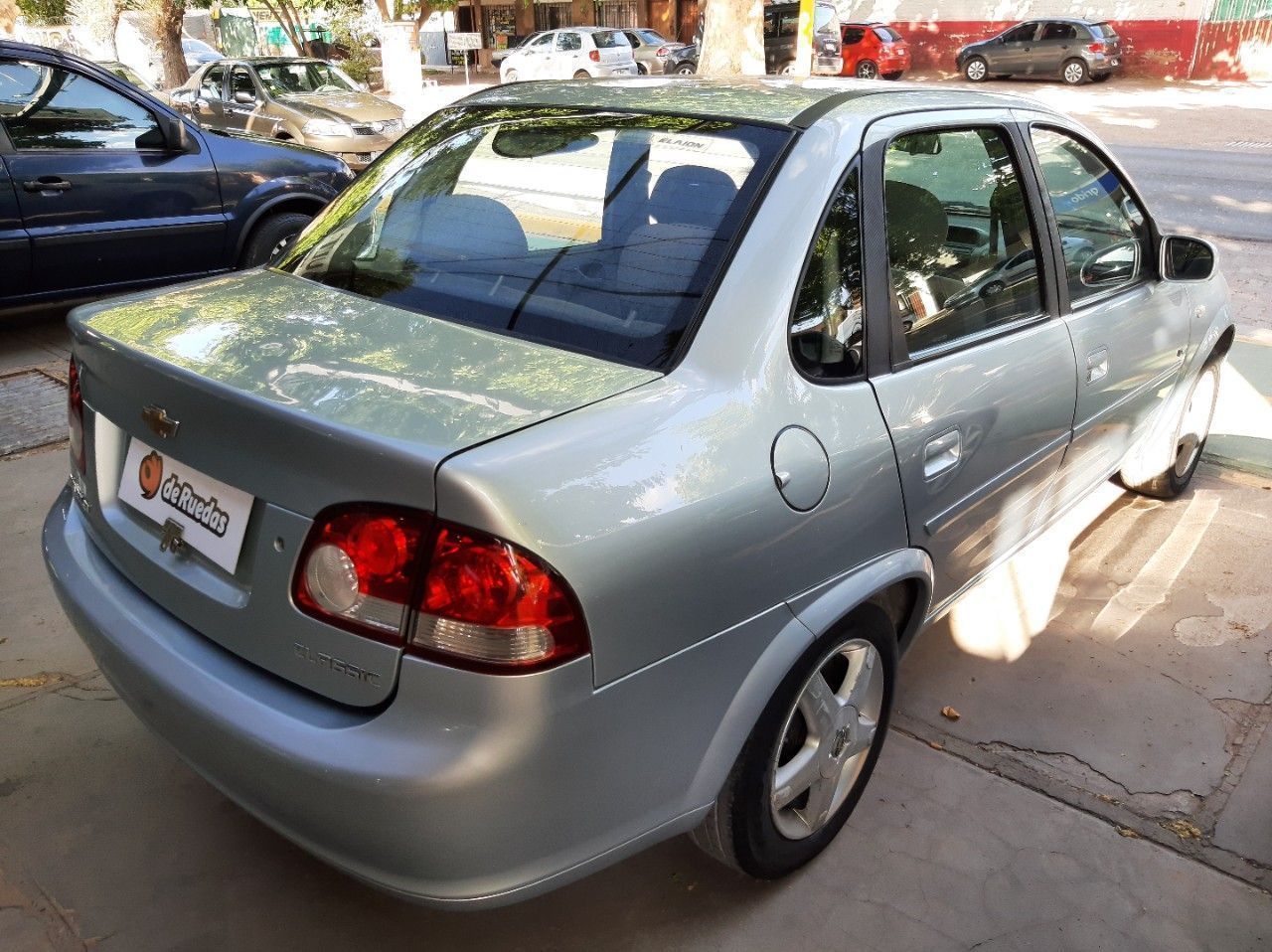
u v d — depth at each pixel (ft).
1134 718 9.78
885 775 8.92
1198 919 7.59
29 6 64.08
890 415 7.20
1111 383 10.35
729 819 6.85
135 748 8.87
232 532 6.03
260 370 6.18
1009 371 8.52
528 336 6.65
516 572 5.12
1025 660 10.64
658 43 85.25
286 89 41.01
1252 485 14.89
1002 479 8.71
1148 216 11.50
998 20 91.66
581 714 5.44
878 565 7.25
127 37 77.51
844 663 7.68
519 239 7.51
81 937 7.04
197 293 7.88
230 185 20.61
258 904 7.39
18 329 20.61
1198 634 11.16
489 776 5.28
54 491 13.42
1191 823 8.52
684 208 7.13
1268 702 10.09
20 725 9.06
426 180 8.48
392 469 5.25
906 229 7.77
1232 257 28.50
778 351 6.55
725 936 7.27
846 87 8.55
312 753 5.45
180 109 43.39
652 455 5.74
